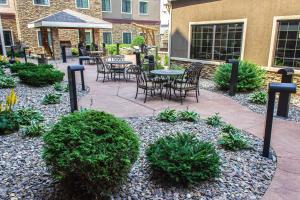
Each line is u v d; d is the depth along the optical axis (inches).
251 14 316.2
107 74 410.6
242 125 190.4
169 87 269.7
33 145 145.7
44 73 318.0
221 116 211.8
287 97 205.8
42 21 605.0
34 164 123.0
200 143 124.6
